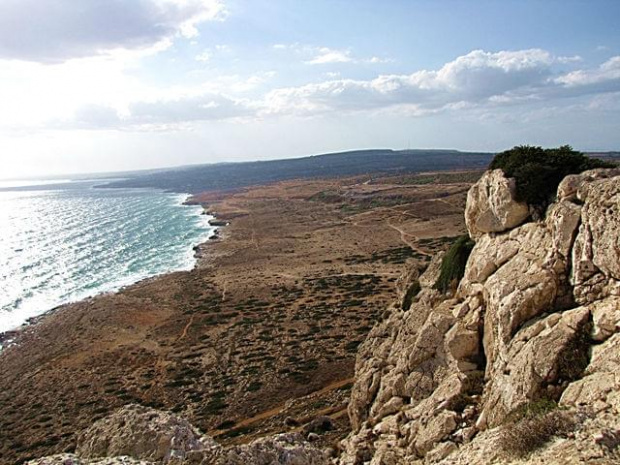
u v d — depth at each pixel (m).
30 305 94.06
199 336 69.19
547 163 25.78
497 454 14.65
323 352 58.66
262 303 83.31
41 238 181.75
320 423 37.00
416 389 25.16
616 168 22.95
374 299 80.25
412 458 20.41
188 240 164.25
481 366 23.34
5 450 42.78
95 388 54.91
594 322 17.64
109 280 111.56
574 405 15.07
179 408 47.75
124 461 16.55
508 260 24.00
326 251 128.38
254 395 48.84
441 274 30.88
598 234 18.91
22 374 61.09
